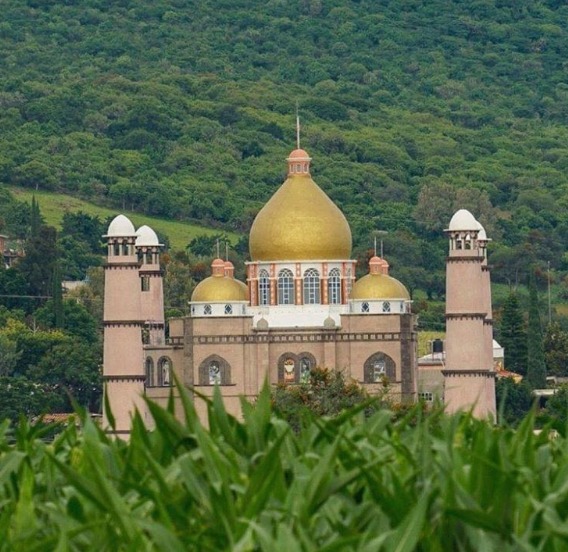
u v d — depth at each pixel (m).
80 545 72.94
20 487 77.44
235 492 76.69
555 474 80.12
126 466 77.81
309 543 69.12
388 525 72.94
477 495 75.19
